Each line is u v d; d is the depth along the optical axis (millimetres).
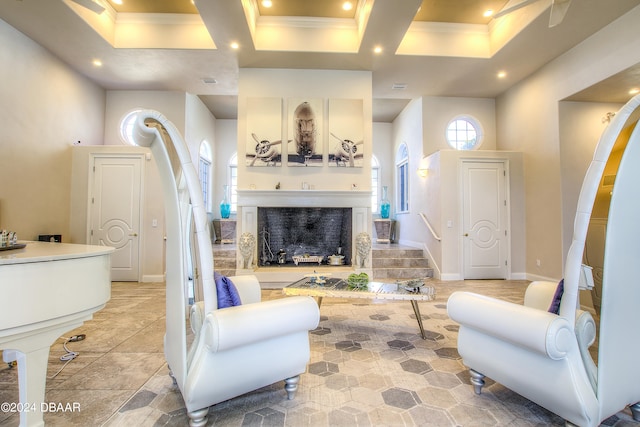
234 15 4129
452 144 6875
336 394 2049
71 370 2363
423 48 5098
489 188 6047
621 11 4004
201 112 7562
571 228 5125
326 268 5355
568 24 4273
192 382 1600
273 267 5445
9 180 4316
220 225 8211
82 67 5457
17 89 4410
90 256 1758
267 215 5875
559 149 5145
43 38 4605
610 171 1686
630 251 1633
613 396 1590
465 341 2070
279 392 2076
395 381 2221
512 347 1772
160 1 4566
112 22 4789
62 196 5281
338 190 5324
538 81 5586
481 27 5152
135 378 2244
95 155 5586
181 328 1732
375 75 5777
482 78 5934
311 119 5461
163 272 5668
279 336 1857
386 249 6699
